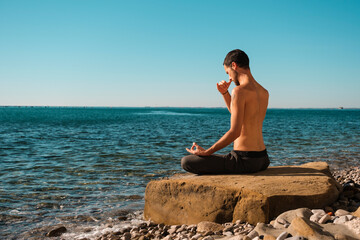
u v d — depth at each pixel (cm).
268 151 1210
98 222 422
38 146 1404
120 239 340
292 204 306
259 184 332
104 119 5422
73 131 2427
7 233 384
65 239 361
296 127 3064
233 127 346
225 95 401
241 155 363
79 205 503
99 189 607
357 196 379
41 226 409
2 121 4197
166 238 306
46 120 4700
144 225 379
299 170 398
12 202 519
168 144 1481
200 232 309
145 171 794
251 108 353
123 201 526
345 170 820
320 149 1277
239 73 371
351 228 234
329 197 326
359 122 4538
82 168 839
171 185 374
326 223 255
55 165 890
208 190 342
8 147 1362
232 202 324
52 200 532
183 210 360
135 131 2436
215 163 371
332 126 3316
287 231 241
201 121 4766
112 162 939
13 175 745
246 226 297
